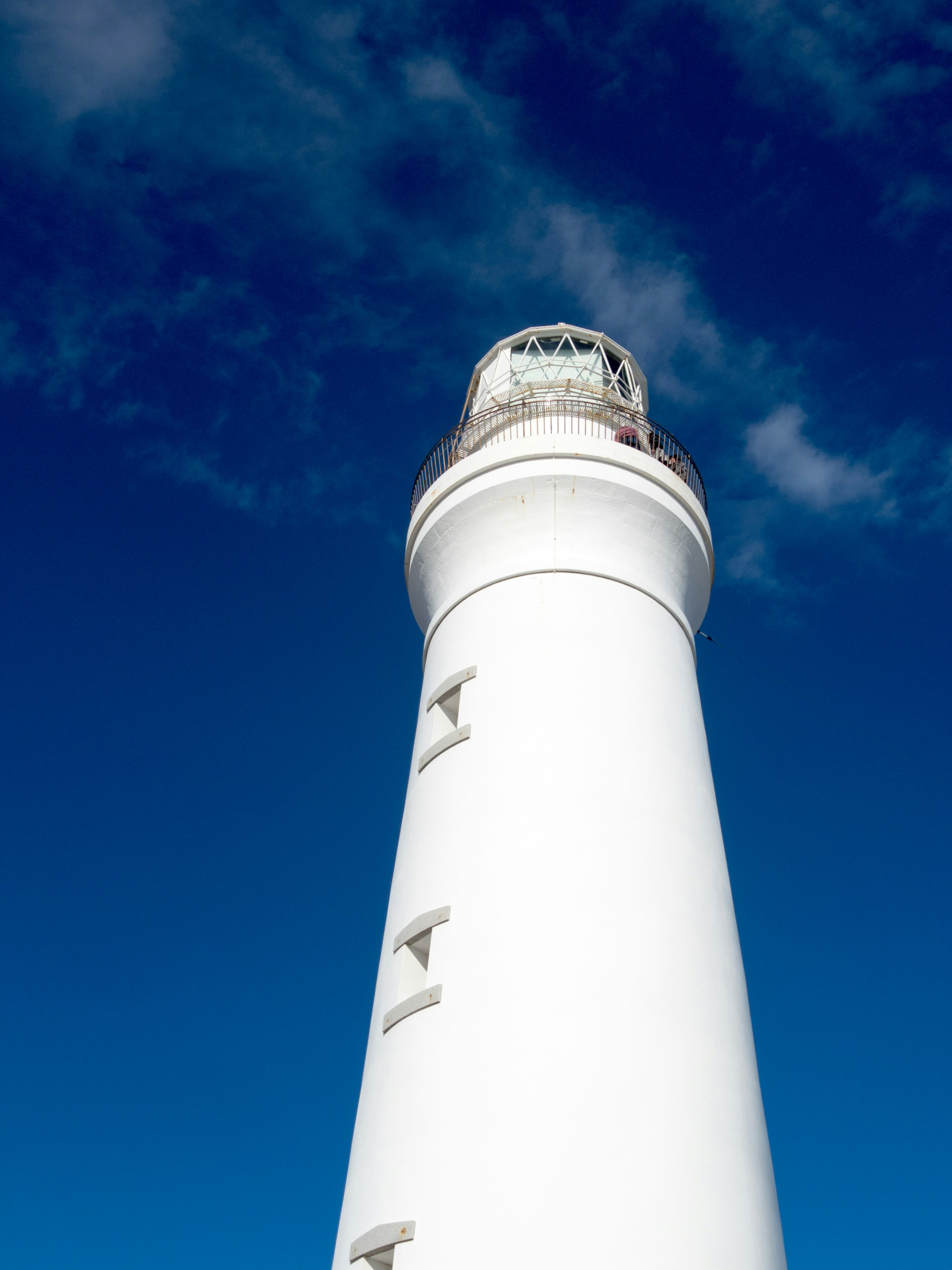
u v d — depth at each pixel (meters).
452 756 21.05
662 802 19.95
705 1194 15.52
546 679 21.23
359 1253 15.80
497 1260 14.57
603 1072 16.19
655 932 18.05
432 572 25.12
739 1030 18.03
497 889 18.42
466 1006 17.22
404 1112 16.67
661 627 23.20
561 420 26.64
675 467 26.00
